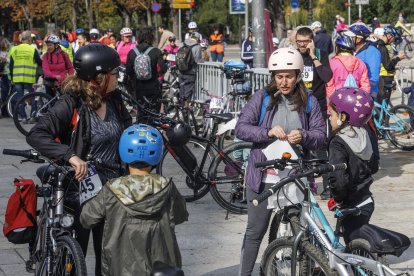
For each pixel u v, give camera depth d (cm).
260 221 1055
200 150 1664
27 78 3009
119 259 845
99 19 12400
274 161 957
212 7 13812
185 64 2977
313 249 939
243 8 3384
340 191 979
